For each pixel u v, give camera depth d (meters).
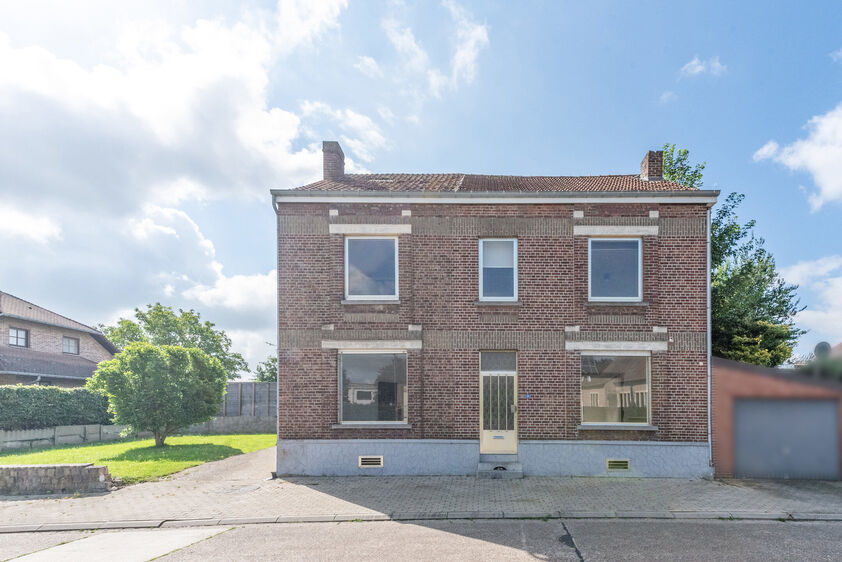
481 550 7.51
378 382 13.02
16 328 26.91
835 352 12.38
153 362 18.91
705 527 8.66
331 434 12.77
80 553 7.57
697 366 12.57
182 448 18.55
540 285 13.01
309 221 13.23
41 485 11.23
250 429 26.89
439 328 12.98
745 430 12.37
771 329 19.88
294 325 13.02
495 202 13.16
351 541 7.97
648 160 15.93
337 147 15.66
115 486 11.78
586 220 13.03
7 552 7.75
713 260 23.31
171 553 7.48
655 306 12.77
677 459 12.32
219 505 10.13
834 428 12.22
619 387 12.79
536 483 11.60
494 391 12.93
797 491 10.90
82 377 28.64
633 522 8.95
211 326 39.56
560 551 7.46
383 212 13.23
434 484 11.59
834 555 7.32
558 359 12.78
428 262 13.13
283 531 8.59
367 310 13.03
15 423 19.11
